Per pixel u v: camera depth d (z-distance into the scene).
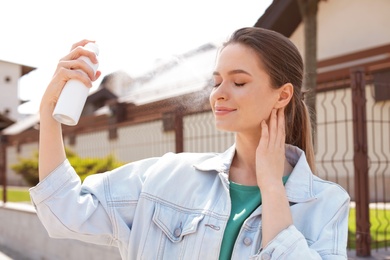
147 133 7.39
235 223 1.25
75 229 1.31
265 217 1.16
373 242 4.09
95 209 1.34
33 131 15.68
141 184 1.41
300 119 1.46
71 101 1.23
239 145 1.34
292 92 1.28
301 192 1.26
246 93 1.23
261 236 1.21
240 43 1.26
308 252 1.11
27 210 6.76
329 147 9.35
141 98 13.67
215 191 1.31
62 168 1.30
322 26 11.41
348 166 9.02
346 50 10.92
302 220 1.23
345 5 10.96
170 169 1.39
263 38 1.26
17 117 34.56
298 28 11.28
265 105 1.25
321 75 10.75
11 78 34.47
